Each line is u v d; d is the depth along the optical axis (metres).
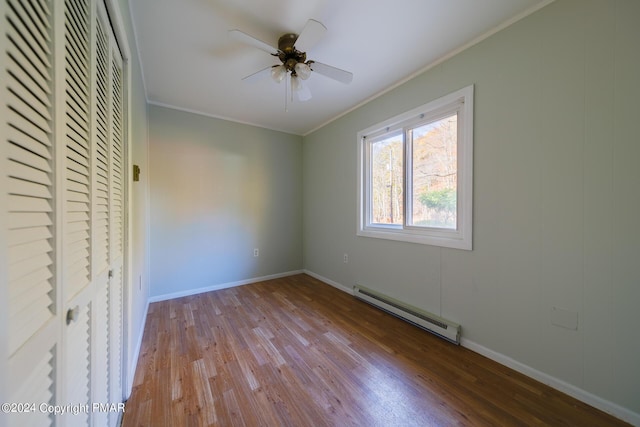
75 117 0.68
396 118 2.45
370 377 1.57
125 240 1.38
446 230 2.10
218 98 2.72
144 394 1.41
